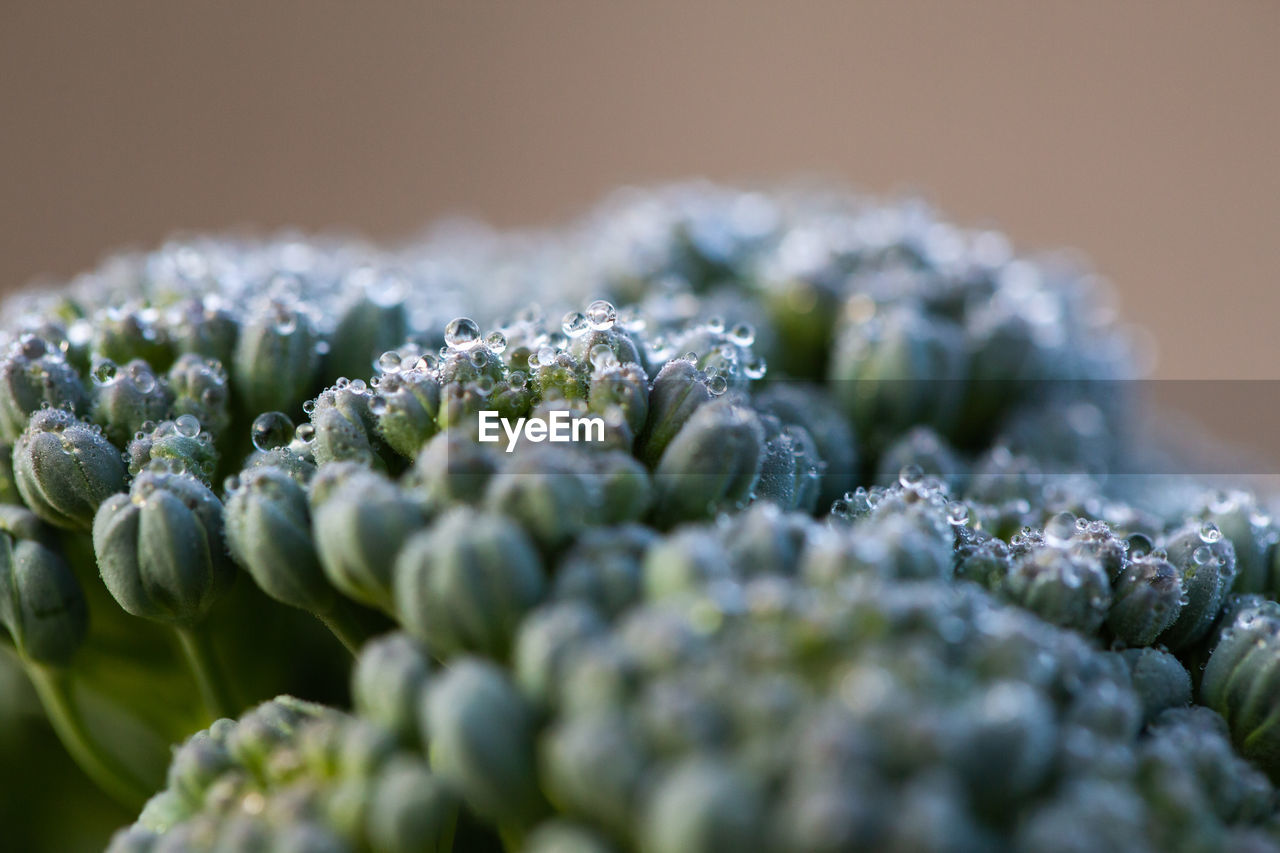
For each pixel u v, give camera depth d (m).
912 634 0.06
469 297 0.09
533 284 0.09
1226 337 0.17
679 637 0.06
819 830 0.06
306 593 0.07
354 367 0.07
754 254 0.09
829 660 0.06
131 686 0.07
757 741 0.06
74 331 0.07
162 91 0.17
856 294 0.08
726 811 0.06
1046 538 0.07
